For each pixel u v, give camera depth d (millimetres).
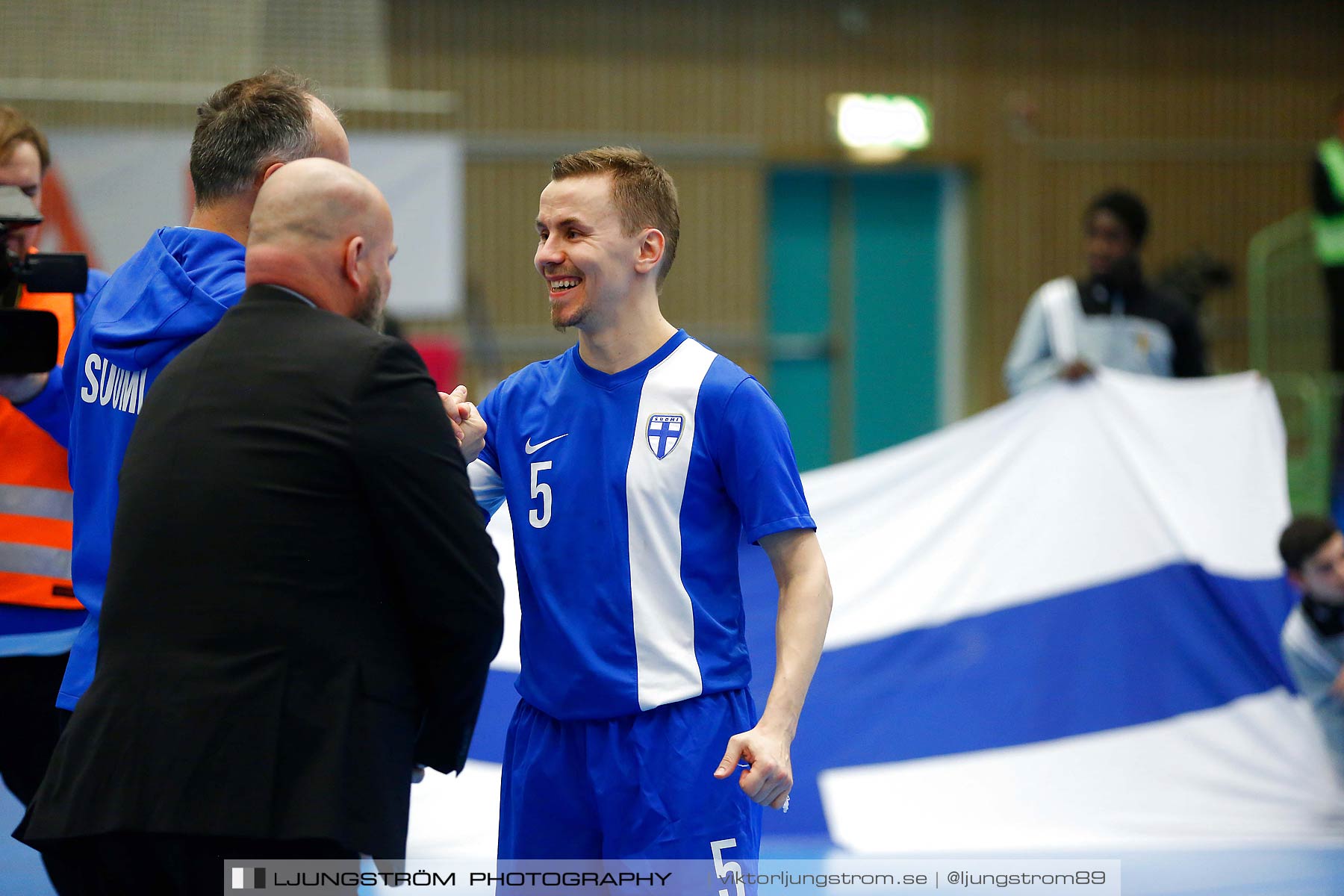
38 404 5422
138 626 3715
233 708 3607
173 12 17281
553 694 4629
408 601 3834
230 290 4379
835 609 9383
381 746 3748
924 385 22188
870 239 21859
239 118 4609
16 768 5691
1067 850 8297
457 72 19797
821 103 21203
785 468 4645
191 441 3789
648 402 4723
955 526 9742
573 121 20312
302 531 3703
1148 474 9859
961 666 9250
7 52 16625
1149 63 22078
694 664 4586
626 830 4547
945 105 21578
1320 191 15812
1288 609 9500
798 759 8836
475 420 4766
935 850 8367
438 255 16797
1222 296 22438
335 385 3756
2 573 5426
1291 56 22484
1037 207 21938
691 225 20984
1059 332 11062
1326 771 9023
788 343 21719
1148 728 9156
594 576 4629
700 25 20703
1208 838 8570
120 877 3850
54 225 15250
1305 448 18594
